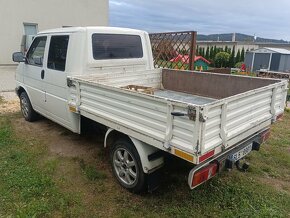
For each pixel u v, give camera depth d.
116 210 3.22
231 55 24.98
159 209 3.23
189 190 3.58
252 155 4.71
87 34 4.25
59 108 4.65
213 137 2.61
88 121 4.30
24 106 6.15
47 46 4.84
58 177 3.87
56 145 4.93
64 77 4.30
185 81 4.99
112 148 3.67
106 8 19.34
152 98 2.74
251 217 3.08
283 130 6.15
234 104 2.81
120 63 4.79
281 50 22.05
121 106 3.20
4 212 3.11
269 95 3.48
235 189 3.61
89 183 3.74
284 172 4.19
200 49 25.47
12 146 4.82
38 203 3.24
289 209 3.28
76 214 3.12
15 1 15.64
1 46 15.72
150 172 3.15
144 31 5.21
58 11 17.25
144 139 2.97
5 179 3.72
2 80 11.63
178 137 2.58
